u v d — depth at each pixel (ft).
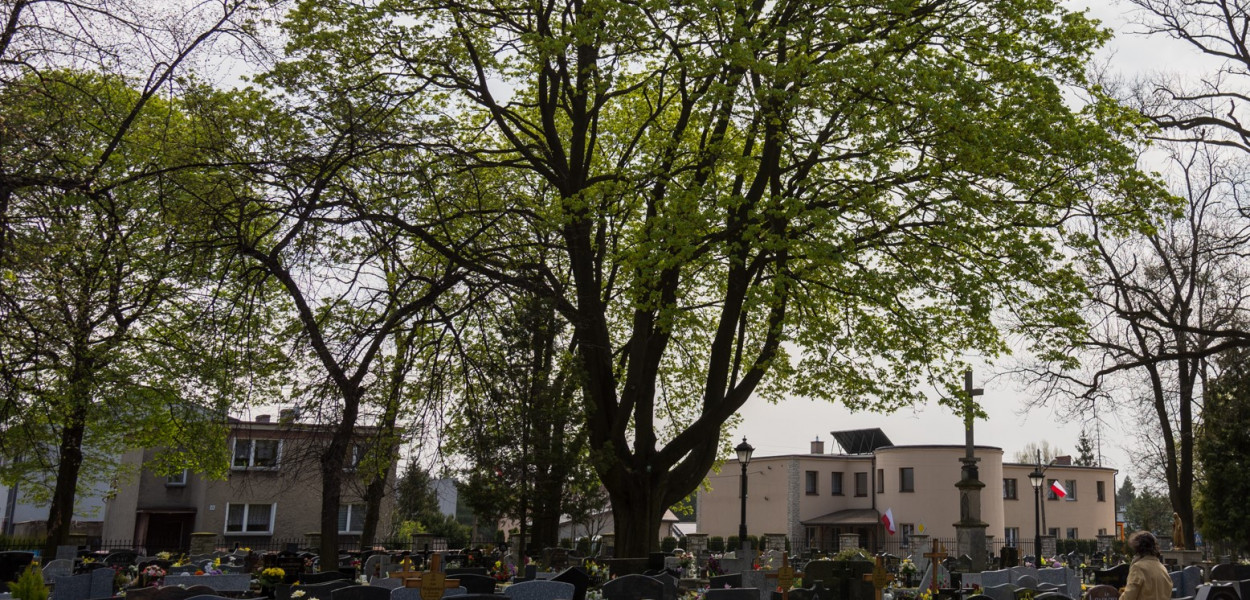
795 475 184.85
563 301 64.64
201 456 88.69
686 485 71.46
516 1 69.77
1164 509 226.99
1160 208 66.74
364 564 81.97
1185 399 107.04
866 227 66.08
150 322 73.92
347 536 145.38
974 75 62.80
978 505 93.40
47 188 40.14
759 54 63.72
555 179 71.26
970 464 94.84
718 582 62.28
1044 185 63.98
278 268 54.13
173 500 144.25
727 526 199.11
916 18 65.92
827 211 60.03
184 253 54.75
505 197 71.46
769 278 69.15
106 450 103.19
